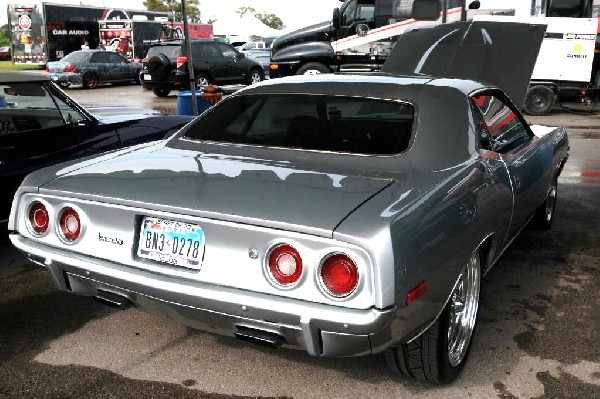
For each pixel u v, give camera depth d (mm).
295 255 2254
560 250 4848
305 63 14219
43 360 3084
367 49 13820
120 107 6281
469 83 3516
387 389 2854
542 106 13930
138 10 32406
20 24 28281
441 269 2502
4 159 4406
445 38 6699
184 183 2656
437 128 2965
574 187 7012
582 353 3217
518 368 3057
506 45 6418
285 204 2381
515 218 3662
